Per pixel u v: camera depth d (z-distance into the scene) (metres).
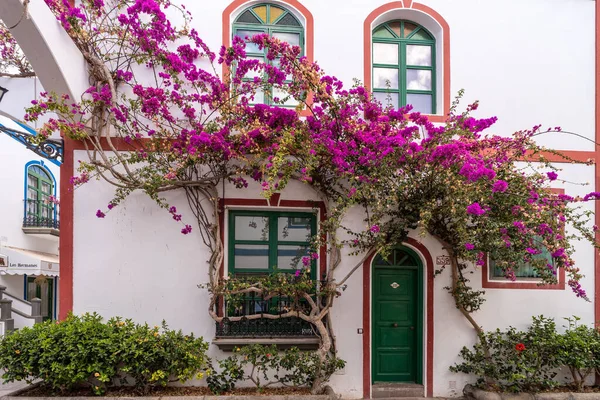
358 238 6.25
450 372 6.38
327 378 5.84
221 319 5.85
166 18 6.14
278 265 6.41
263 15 6.59
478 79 6.73
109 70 6.10
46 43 5.00
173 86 6.23
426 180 5.39
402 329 6.59
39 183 12.82
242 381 5.94
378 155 5.34
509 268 5.41
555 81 6.89
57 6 5.33
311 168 5.36
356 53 6.53
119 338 5.39
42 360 5.15
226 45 6.36
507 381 6.25
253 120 5.82
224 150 5.62
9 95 6.16
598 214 6.76
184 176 6.05
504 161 5.58
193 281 6.09
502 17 6.83
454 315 6.45
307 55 6.46
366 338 6.27
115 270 6.03
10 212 11.43
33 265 10.57
